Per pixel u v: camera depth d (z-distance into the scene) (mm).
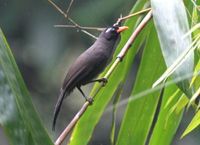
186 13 8266
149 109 9516
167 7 7504
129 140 9570
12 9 26312
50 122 26219
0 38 5168
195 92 7328
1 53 5105
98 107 9727
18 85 5090
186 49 7016
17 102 4973
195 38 7324
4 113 4867
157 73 9531
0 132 24438
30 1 25984
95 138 25328
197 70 7344
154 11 7496
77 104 25672
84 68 11477
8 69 5082
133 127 9555
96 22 24516
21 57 26453
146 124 9547
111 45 11859
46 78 25844
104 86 9719
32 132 4988
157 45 9539
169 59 7105
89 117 9711
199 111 7832
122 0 24453
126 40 9891
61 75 25781
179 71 6836
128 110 9555
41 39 25375
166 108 9266
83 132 9711
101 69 11766
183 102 8500
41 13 25672
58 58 25312
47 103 26547
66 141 24375
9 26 26484
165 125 9125
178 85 6930
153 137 9461
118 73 9773
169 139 9406
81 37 25453
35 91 26703
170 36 7266
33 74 26312
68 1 25203
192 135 23234
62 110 25984
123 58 9617
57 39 25312
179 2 7578
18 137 4871
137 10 9820
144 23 8852
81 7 24797
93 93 9742
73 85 11438
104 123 25141
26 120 4973
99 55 11641
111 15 24438
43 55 25250
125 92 25031
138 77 9562
